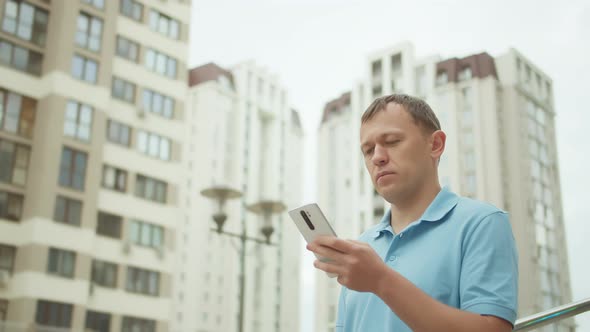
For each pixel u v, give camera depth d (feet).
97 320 76.79
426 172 5.81
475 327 4.59
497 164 151.23
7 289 71.26
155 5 93.76
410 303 4.54
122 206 82.89
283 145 240.73
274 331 220.43
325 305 171.22
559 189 166.50
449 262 5.34
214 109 216.54
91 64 81.92
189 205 210.38
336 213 183.21
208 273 205.26
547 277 149.48
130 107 87.04
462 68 163.43
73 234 75.56
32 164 75.92
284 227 233.76
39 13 80.53
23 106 76.95
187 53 95.66
